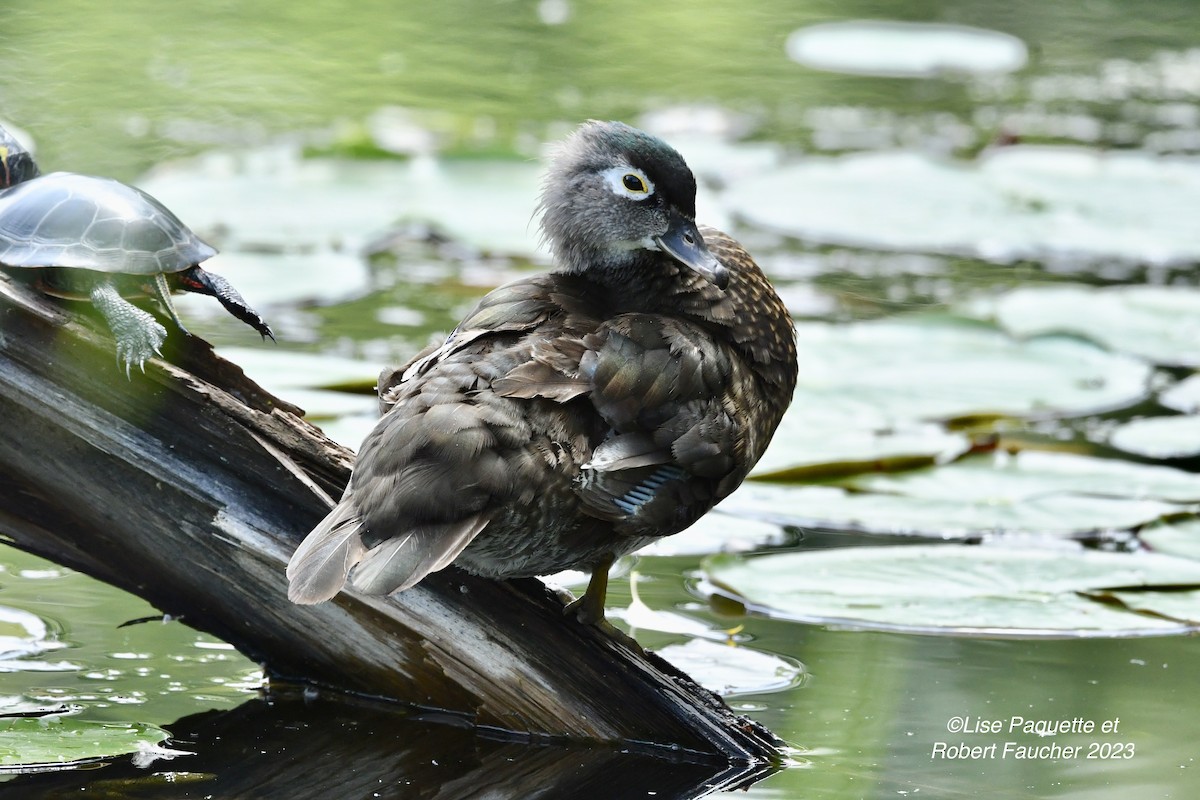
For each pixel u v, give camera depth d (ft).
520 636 27.04
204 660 28.68
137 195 29.07
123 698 26.96
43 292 27.61
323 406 39.45
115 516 27.40
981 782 24.81
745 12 91.04
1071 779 24.81
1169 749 25.91
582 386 24.93
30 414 26.73
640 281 28.76
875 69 80.48
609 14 90.07
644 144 29.07
